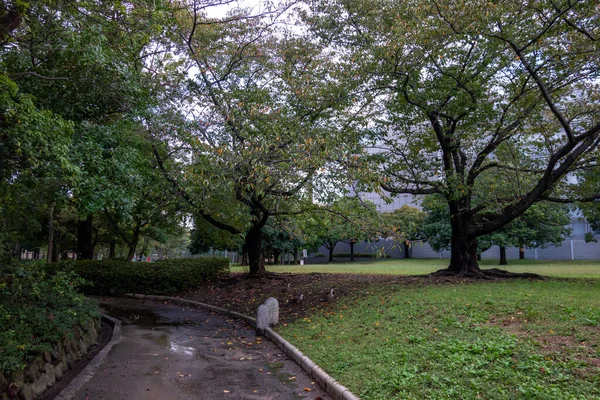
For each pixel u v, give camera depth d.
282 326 10.71
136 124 9.96
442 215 32.44
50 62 8.21
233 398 5.97
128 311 15.52
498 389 4.82
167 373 7.23
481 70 12.27
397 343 7.11
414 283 13.27
